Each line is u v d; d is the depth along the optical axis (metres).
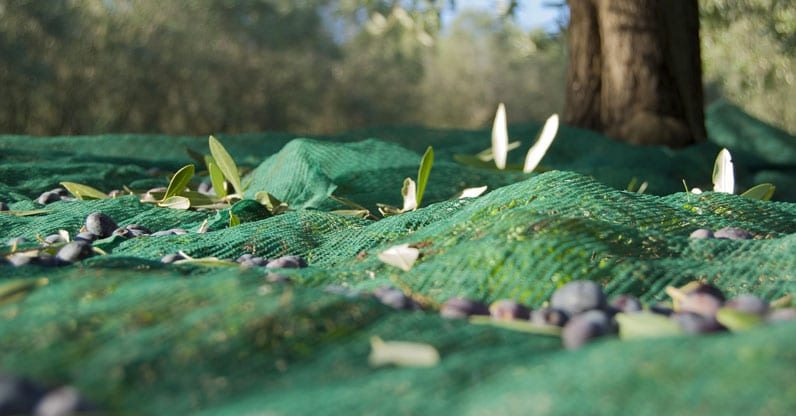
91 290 0.51
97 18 4.09
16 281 0.51
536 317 0.52
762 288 0.63
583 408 0.39
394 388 0.43
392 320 0.49
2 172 1.10
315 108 5.36
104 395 0.44
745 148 2.25
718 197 0.79
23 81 3.70
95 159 1.34
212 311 0.48
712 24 3.04
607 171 1.35
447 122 6.89
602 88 1.90
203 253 0.73
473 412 0.40
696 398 0.38
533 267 0.61
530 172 1.05
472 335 0.49
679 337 0.44
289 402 0.43
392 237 0.75
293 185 0.98
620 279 0.62
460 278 0.62
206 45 4.66
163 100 4.31
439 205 0.79
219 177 0.96
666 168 1.62
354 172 1.03
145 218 0.87
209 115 4.53
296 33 5.61
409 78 6.30
